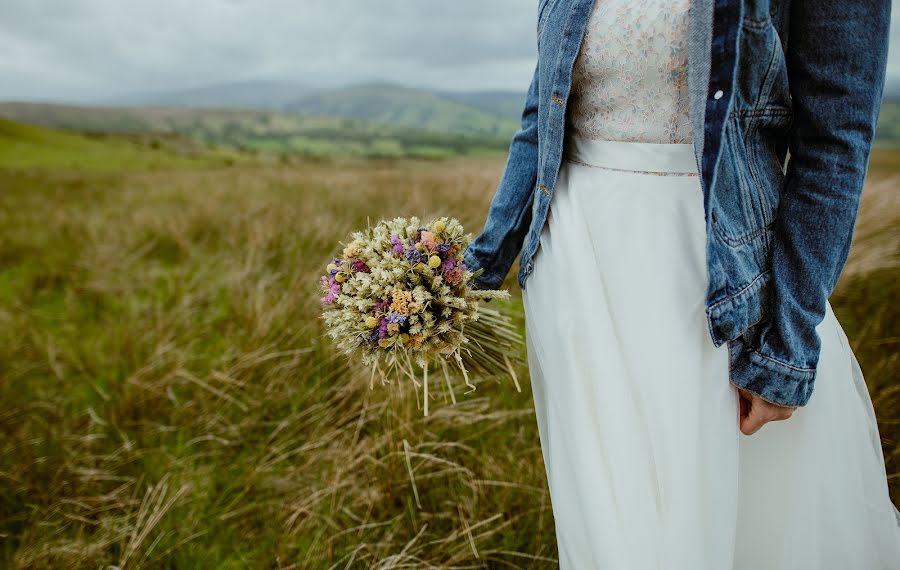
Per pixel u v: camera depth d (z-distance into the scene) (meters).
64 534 1.95
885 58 0.87
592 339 1.05
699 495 0.98
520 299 3.46
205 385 2.46
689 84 0.94
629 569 0.98
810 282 0.95
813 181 0.92
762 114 0.95
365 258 1.23
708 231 0.94
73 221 6.45
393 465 2.03
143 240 5.29
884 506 1.21
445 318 1.18
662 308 1.01
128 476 2.20
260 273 3.70
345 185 7.56
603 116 1.08
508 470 2.06
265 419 2.46
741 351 1.01
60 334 3.41
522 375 2.51
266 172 10.95
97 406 2.63
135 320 3.26
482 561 1.79
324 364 2.63
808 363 0.97
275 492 2.11
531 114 1.29
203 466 2.23
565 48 1.07
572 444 1.06
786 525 1.12
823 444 1.09
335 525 1.86
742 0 0.86
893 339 2.50
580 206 1.11
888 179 5.80
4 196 10.15
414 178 8.04
